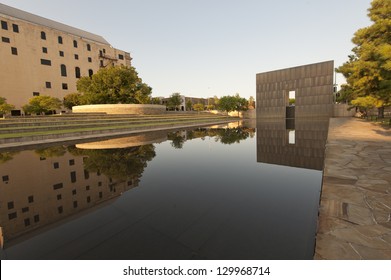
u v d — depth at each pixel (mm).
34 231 3055
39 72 42812
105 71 38719
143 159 7980
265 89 48312
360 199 3557
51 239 2852
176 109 71938
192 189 4703
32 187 4949
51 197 4352
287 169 6379
